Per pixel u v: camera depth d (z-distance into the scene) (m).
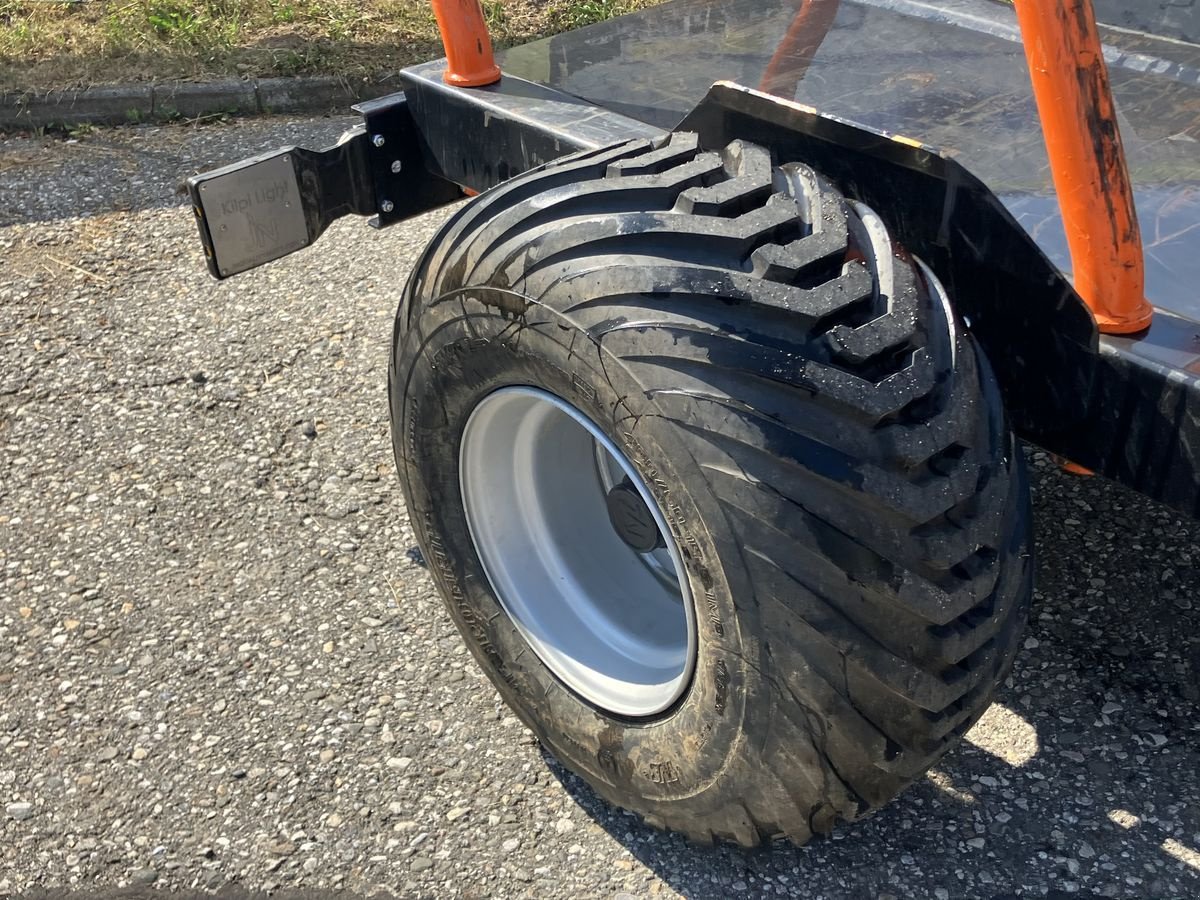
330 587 2.71
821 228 1.62
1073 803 2.17
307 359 3.49
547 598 2.17
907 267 1.64
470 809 2.19
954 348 1.62
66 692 2.46
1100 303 1.66
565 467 2.18
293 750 2.32
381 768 2.27
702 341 1.53
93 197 4.45
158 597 2.69
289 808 2.20
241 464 3.09
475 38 2.59
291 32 5.58
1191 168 2.24
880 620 1.54
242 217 2.48
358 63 5.29
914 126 2.44
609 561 2.20
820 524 1.50
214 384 3.39
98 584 2.73
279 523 2.90
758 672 1.62
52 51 5.38
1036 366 1.74
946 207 1.76
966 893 2.00
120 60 5.30
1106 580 2.66
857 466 1.49
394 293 3.80
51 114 5.03
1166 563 2.70
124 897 2.05
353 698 2.43
